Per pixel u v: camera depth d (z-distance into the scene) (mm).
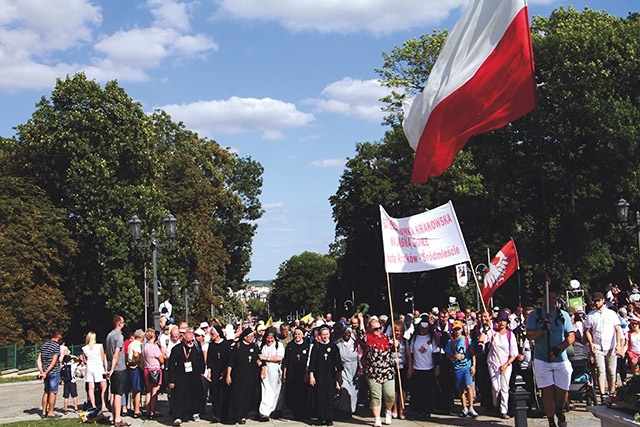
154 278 27828
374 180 53812
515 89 12547
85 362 17891
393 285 59156
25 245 43250
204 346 19578
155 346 17906
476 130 13156
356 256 61781
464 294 45250
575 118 40750
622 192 40375
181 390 16422
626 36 41281
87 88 47344
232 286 77188
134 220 27969
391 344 15008
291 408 16688
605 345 15523
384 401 15695
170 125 66812
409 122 14094
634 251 44875
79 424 16781
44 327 43312
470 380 15391
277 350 16859
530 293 48094
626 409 9391
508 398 15156
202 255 55594
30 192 45750
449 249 15656
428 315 17172
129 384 17703
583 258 43406
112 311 46781
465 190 43625
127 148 47438
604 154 40344
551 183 45156
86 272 47438
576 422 13562
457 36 13102
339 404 16156
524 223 46375
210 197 61594
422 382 15625
